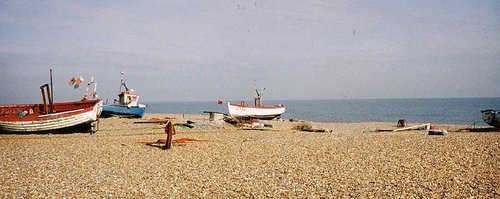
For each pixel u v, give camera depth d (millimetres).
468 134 31500
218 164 17562
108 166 17109
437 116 95250
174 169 16438
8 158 19188
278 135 32219
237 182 14031
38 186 13477
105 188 13211
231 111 56000
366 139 27297
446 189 12664
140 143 24672
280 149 22234
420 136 29266
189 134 32125
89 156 19703
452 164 17062
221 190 12961
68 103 35000
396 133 35094
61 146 23266
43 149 22094
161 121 45906
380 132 37875
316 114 113000
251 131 36031
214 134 32438
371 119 83688
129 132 33156
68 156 19719
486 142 24297
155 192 12719
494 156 18953
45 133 31578
